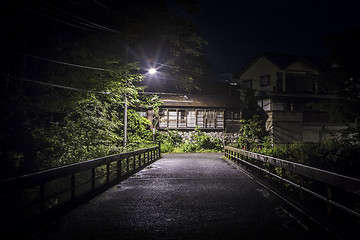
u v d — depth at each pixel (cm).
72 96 1247
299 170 650
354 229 457
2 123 1041
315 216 557
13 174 930
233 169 1456
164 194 807
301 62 3684
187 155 2589
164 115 3212
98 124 1442
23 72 1143
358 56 1423
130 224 525
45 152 1115
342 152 1284
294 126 3180
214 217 568
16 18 988
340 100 1420
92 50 1371
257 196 774
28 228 477
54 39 1277
